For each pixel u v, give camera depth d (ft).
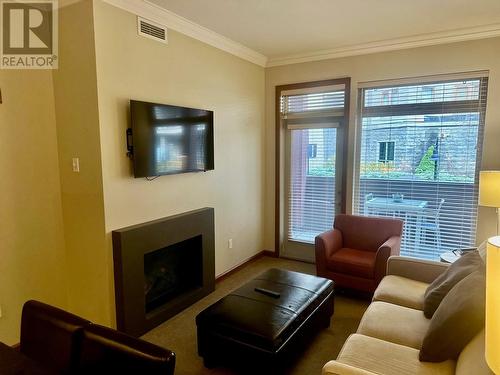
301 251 15.61
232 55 12.96
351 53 13.19
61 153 9.07
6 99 8.16
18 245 8.56
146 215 9.66
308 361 8.05
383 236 11.93
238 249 14.17
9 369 3.84
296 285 8.84
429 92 12.21
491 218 11.47
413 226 12.98
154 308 10.05
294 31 11.45
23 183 8.57
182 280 11.49
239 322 7.09
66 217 9.23
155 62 9.69
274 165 15.51
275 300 7.97
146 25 9.35
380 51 12.69
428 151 12.44
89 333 4.04
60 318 4.35
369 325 6.71
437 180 12.39
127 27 8.85
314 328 8.51
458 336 5.22
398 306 7.53
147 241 9.30
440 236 12.52
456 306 5.35
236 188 13.76
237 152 13.66
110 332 3.97
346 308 10.73
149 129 9.23
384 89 12.98
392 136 13.02
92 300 9.06
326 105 14.20
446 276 7.27
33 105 8.63
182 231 10.53
